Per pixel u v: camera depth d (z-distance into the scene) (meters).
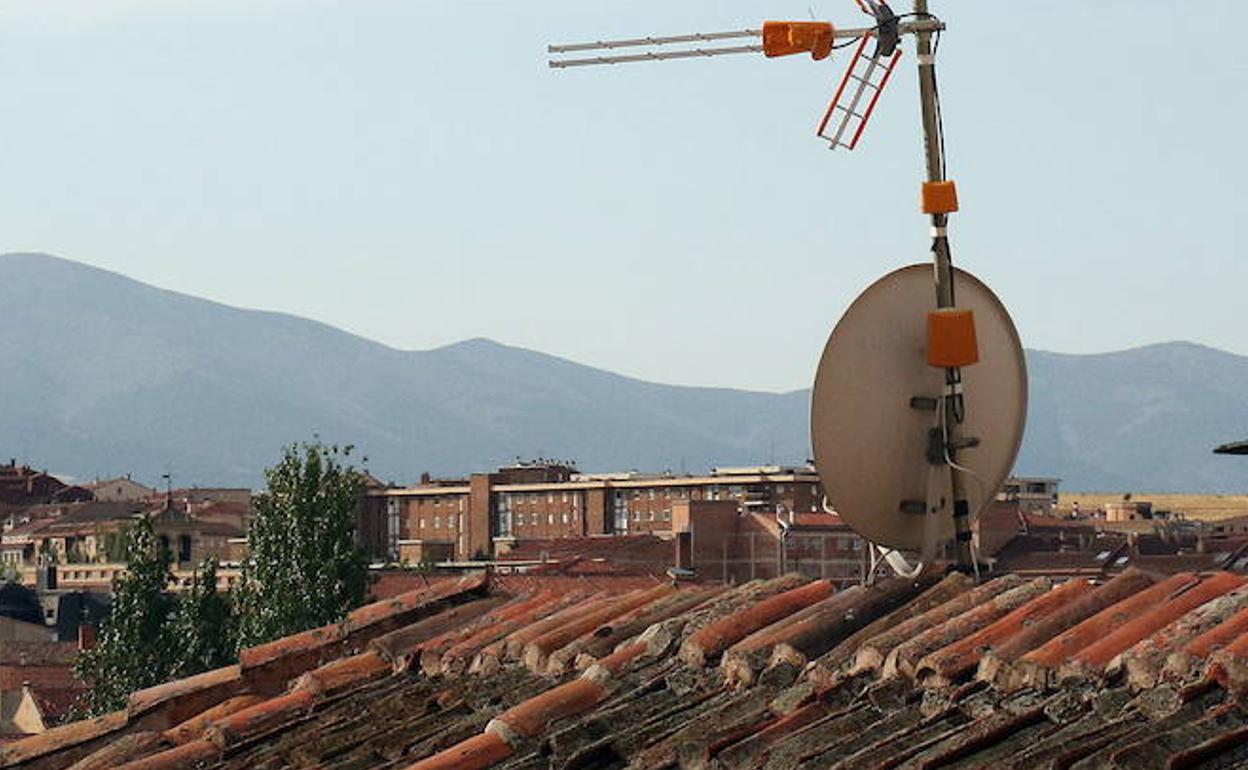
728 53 22.05
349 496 115.06
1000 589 20.44
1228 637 17.41
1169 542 169.25
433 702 23.02
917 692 18.83
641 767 18.75
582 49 22.33
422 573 135.50
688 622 21.94
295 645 26.09
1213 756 15.88
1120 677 17.67
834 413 21.69
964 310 21.73
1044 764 16.56
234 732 24.08
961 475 21.89
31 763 25.39
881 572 22.42
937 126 22.23
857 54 21.95
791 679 20.05
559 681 22.48
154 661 109.19
